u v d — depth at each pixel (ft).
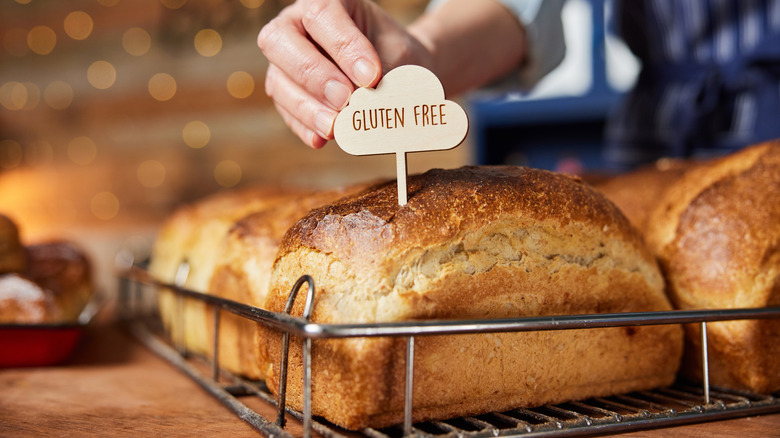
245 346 2.22
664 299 2.06
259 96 7.19
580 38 4.92
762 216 2.08
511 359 1.87
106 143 7.95
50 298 2.51
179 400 2.12
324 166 6.90
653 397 2.00
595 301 1.96
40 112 8.16
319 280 1.83
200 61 7.39
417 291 1.80
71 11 7.84
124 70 7.75
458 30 2.70
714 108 3.00
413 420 1.80
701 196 2.15
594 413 1.90
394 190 1.90
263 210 2.46
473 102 5.26
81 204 8.08
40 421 1.95
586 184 2.01
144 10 7.50
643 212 2.33
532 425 1.74
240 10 7.03
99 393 2.19
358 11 2.23
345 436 1.77
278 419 1.80
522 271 1.88
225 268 2.33
